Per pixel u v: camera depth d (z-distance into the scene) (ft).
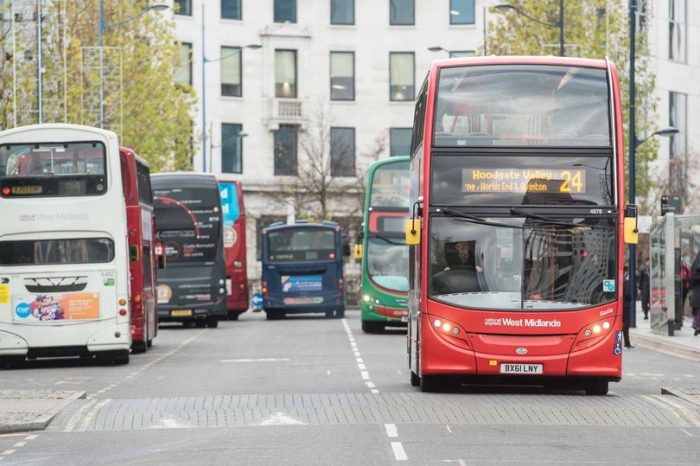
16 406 99.66
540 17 291.99
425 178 106.32
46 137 150.00
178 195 248.93
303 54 422.41
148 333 179.11
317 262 287.89
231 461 71.15
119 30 294.25
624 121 287.48
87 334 149.79
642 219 220.64
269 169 416.67
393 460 70.69
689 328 214.28
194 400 103.45
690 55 371.15
